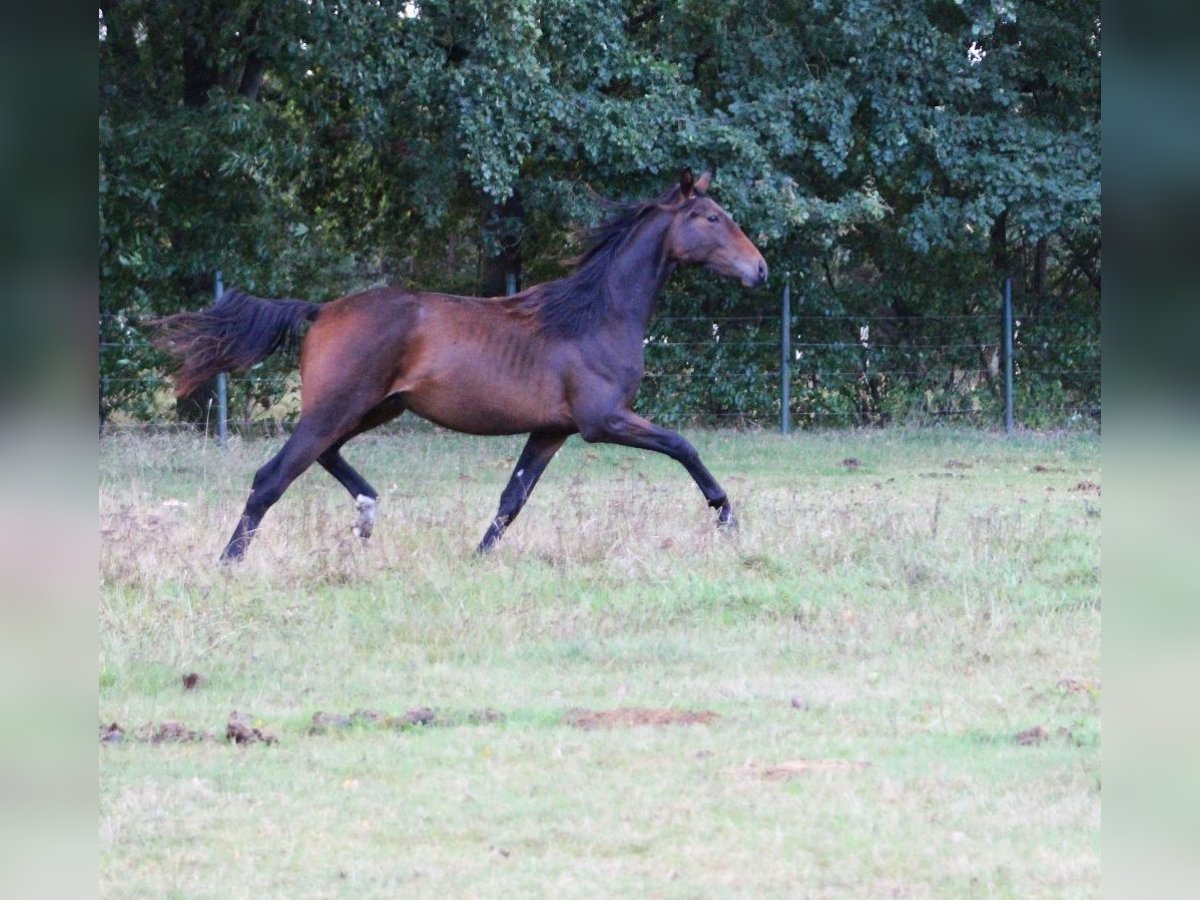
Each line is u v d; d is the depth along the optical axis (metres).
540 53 24.09
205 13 24.31
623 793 7.30
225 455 20.59
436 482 19.27
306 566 11.99
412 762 7.78
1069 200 26.20
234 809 7.11
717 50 26.72
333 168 27.30
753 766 7.70
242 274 25.28
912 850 6.55
